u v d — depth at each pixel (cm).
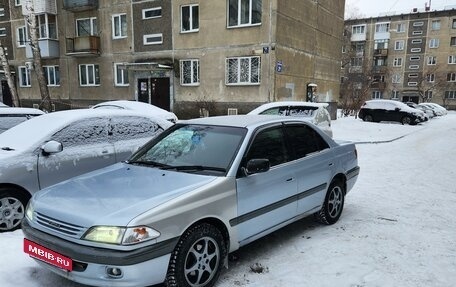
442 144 1463
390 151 1279
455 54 5616
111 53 2302
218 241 342
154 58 2127
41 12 2438
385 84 6038
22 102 2791
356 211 582
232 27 1850
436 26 5709
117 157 582
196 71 2008
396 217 553
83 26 2414
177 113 2080
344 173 532
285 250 428
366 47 6247
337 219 531
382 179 827
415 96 5944
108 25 2283
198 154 395
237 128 412
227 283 350
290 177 426
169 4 2025
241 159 375
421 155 1189
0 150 496
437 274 375
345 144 558
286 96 1906
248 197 372
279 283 352
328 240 459
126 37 2222
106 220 287
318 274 371
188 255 317
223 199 345
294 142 457
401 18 5941
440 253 425
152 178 360
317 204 482
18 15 2659
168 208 302
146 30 2133
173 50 2053
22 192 482
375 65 6134
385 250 430
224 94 1923
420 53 5853
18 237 444
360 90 3569
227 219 350
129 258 277
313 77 2206
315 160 473
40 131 527
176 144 424
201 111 1959
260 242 452
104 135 580
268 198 397
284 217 425
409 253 423
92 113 582
